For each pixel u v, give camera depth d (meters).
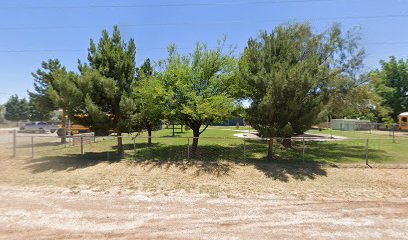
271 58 11.19
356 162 10.75
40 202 5.94
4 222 4.76
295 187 7.38
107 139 22.38
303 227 4.60
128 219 4.94
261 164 10.13
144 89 11.18
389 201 6.20
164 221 4.85
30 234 4.25
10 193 6.66
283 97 9.77
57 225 4.63
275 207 5.69
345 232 4.40
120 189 7.07
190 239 4.11
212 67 12.34
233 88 11.94
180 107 11.22
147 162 10.48
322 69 13.98
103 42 11.98
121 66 11.73
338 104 16.55
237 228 4.54
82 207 5.61
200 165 9.95
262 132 10.23
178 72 11.31
